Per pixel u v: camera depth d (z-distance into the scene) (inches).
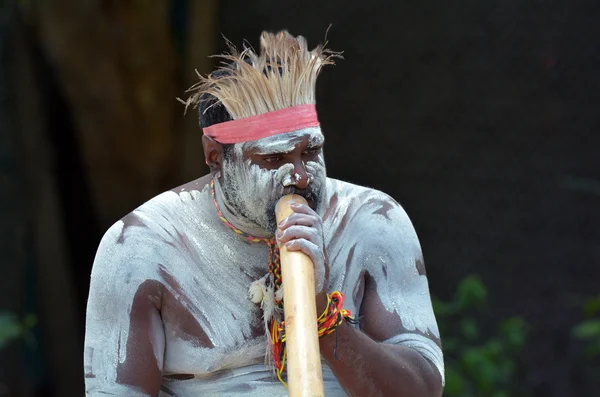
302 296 340.2
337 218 408.5
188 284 394.6
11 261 1067.9
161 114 995.3
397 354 382.3
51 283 1045.8
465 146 1099.9
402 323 400.2
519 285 1083.3
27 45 1011.3
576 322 1063.0
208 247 397.7
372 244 406.9
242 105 370.6
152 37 985.5
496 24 1090.7
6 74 1045.8
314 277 348.8
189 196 406.9
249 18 1112.8
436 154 1104.2
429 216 1104.8
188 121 1001.5
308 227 351.3
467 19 1096.2
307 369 328.5
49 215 1035.3
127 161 1001.5
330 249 404.5
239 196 379.9
